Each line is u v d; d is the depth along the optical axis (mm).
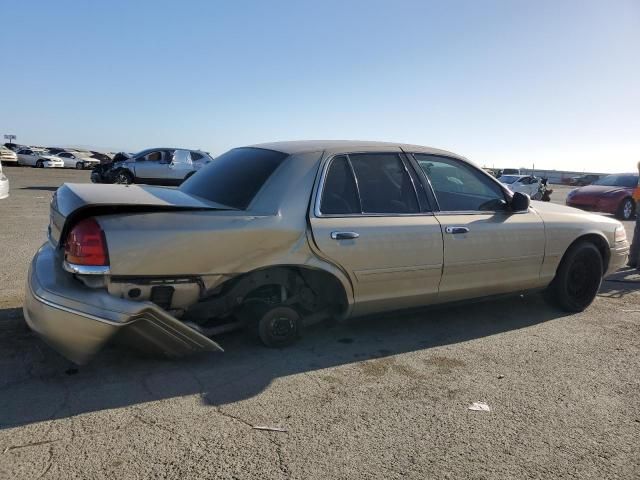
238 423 2938
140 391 3250
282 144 4227
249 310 3875
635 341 4488
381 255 3943
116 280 3102
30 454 2562
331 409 3141
